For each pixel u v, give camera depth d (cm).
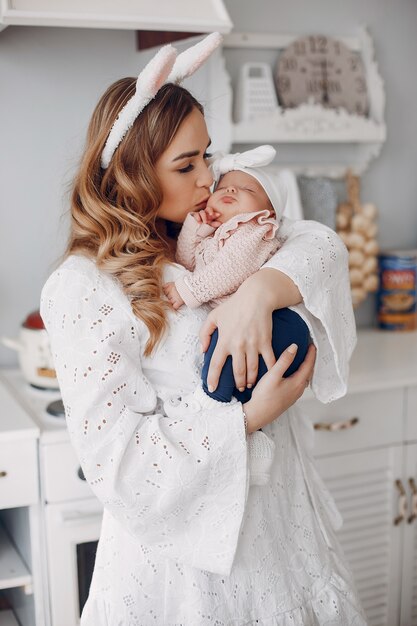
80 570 185
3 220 221
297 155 251
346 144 257
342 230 253
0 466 175
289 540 131
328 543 141
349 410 209
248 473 118
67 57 220
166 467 113
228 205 126
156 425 115
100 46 222
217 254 121
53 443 177
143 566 123
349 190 255
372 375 212
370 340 253
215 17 183
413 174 270
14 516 202
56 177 223
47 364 200
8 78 215
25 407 194
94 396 114
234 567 123
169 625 124
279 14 240
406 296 264
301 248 123
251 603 124
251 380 117
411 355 234
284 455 133
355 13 250
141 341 121
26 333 202
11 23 167
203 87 233
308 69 241
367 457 214
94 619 130
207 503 118
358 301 255
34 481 178
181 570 123
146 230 124
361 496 215
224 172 134
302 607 128
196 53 127
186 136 123
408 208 271
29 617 193
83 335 116
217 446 114
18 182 221
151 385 121
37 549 182
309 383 131
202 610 121
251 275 120
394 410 215
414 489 221
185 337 123
